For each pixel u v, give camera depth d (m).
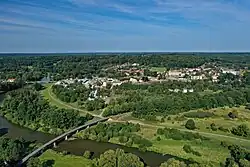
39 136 191.50
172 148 168.12
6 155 139.75
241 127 186.88
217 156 156.38
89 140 185.50
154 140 179.12
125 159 132.25
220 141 175.00
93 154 160.25
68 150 166.75
